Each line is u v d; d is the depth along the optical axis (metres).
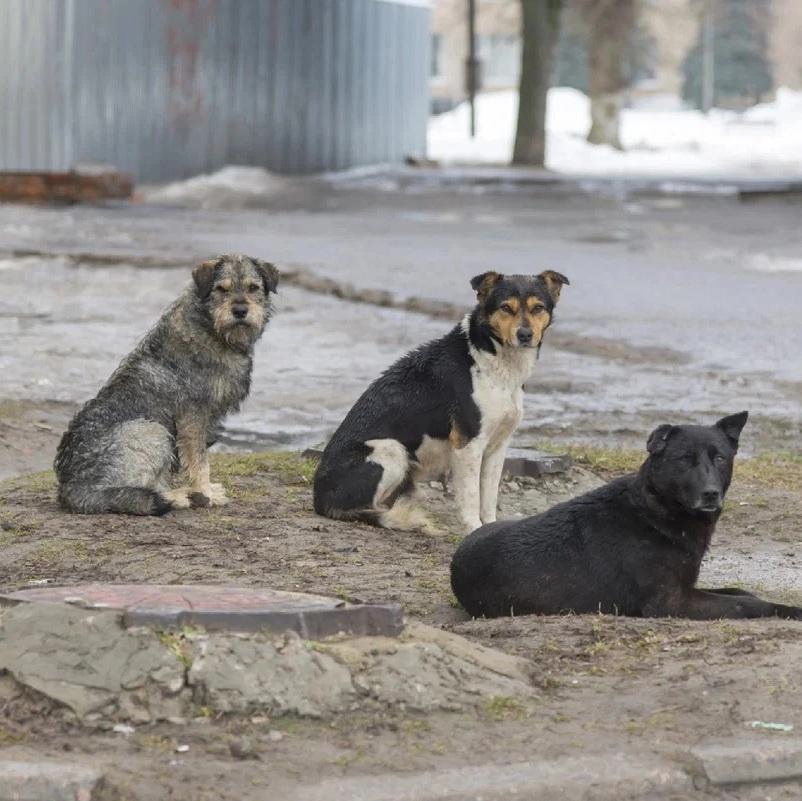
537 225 46.53
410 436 12.82
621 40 93.44
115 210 46.41
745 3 145.25
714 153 95.12
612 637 8.66
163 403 13.14
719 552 12.24
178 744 6.90
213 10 55.31
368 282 31.25
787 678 7.71
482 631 8.95
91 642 7.35
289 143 61.84
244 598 7.92
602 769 6.72
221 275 13.20
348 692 7.31
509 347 12.54
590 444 17.42
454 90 140.38
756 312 28.55
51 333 25.03
